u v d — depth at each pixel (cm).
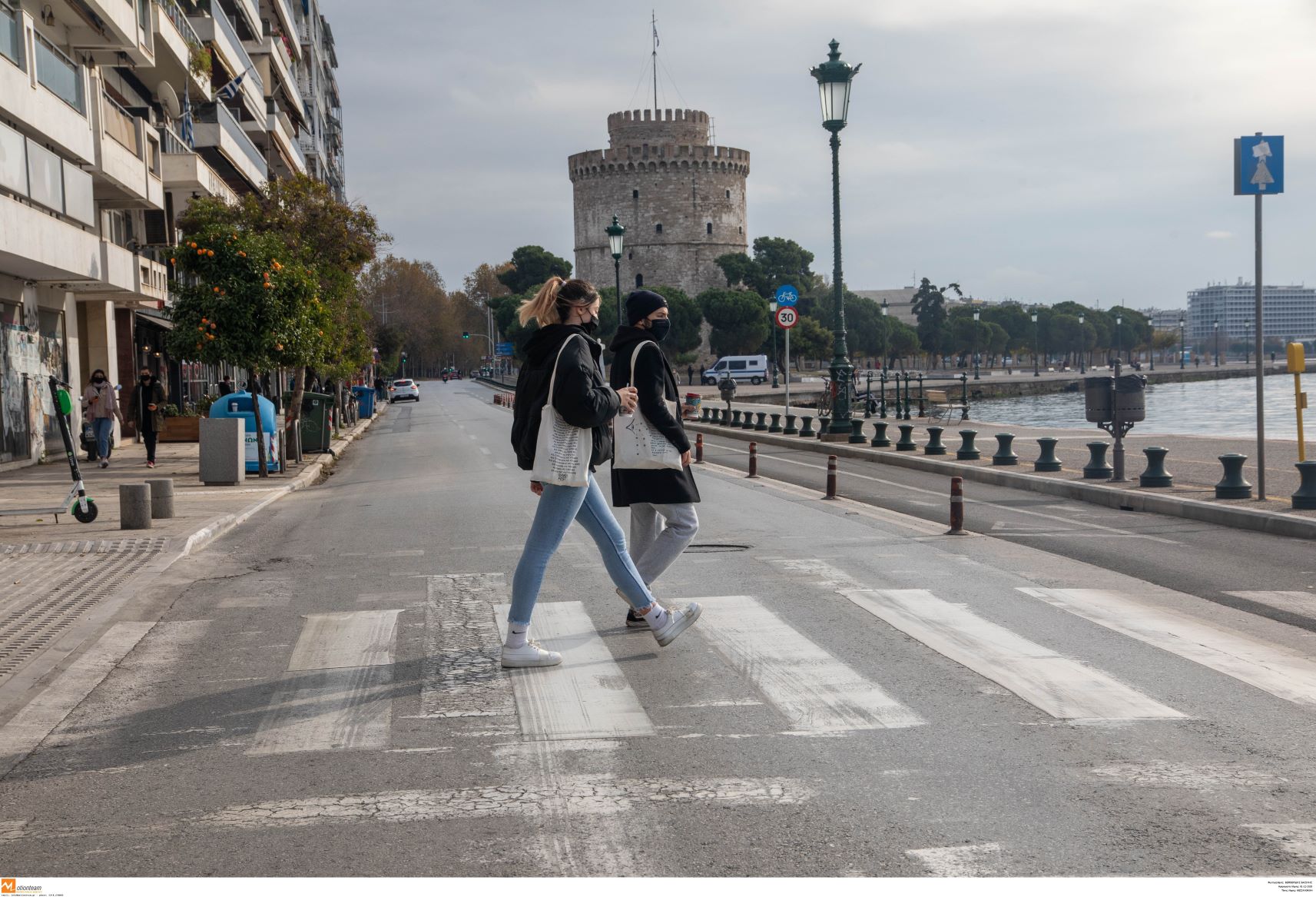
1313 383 14762
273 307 2281
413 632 773
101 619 834
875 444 2600
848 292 15712
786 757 502
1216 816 428
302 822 440
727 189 12575
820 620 776
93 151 2617
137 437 3534
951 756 500
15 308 2577
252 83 5019
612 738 533
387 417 6316
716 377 9675
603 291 11594
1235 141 1329
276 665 692
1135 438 2628
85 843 425
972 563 1009
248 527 1462
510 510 1527
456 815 443
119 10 2727
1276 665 643
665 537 746
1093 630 733
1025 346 19962
